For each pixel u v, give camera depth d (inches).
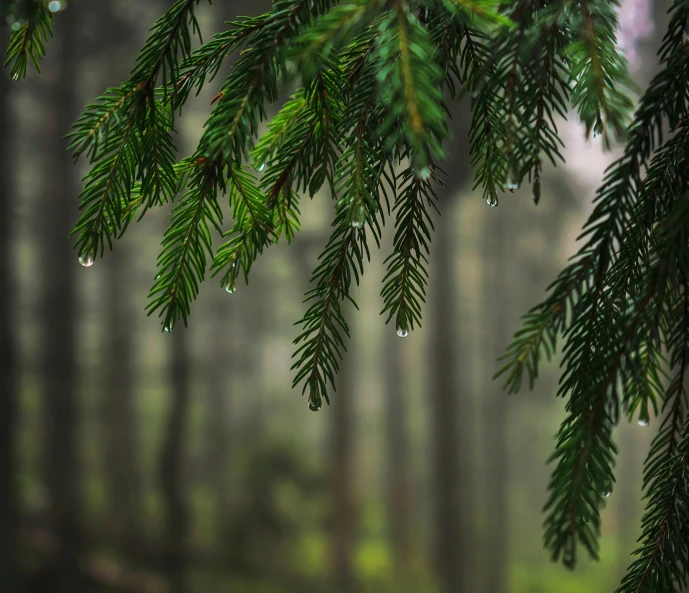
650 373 41.3
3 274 450.6
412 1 35.5
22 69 45.0
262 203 45.0
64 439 580.4
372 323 1034.1
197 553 681.6
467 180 303.6
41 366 603.5
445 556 645.9
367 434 1186.6
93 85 638.5
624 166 37.9
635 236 38.7
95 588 530.9
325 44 31.9
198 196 43.8
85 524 601.3
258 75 37.6
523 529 1028.5
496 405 926.4
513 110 35.1
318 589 657.6
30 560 506.6
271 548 701.9
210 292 887.1
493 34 35.7
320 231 631.2
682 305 37.5
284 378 1264.8
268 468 774.5
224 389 988.6
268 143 49.0
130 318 809.5
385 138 40.0
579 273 39.1
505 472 914.1
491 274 924.6
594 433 33.7
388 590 709.3
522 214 836.0
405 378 1039.0
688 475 38.8
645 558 39.2
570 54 34.7
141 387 826.2
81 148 41.8
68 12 552.7
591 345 38.2
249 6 357.1
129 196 45.0
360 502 900.0
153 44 42.0
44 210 612.1
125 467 734.5
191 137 554.6
